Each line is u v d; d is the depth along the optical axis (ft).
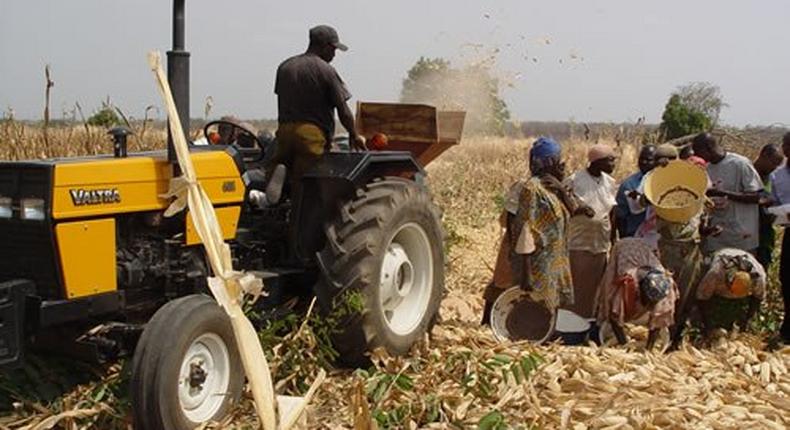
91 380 16.11
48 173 14.11
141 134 35.04
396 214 18.28
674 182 22.30
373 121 24.66
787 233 23.73
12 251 14.66
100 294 14.79
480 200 52.65
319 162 18.29
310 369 16.80
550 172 21.59
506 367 17.26
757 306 22.66
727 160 24.43
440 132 24.47
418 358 18.53
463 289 30.27
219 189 16.97
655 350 21.02
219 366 14.84
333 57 19.26
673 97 72.33
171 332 13.74
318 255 17.70
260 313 17.34
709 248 24.32
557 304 21.04
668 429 15.01
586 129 53.21
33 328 13.87
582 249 22.89
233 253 17.99
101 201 14.80
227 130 22.16
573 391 16.87
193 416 14.32
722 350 20.93
